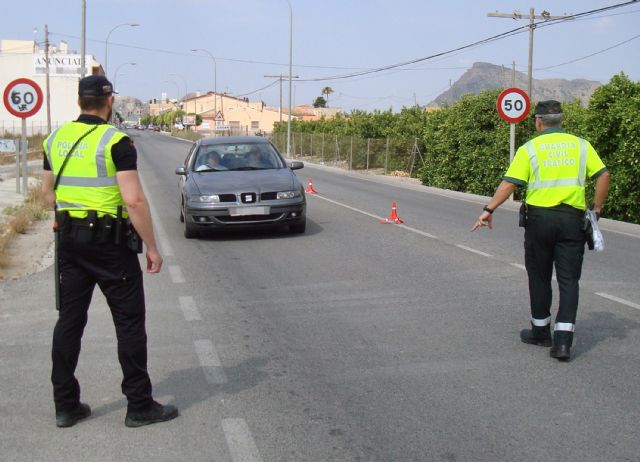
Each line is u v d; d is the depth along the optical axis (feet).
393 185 83.61
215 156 42.22
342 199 62.34
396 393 16.30
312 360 18.72
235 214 37.68
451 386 16.71
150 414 14.66
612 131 52.75
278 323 22.36
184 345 20.13
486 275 29.32
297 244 37.37
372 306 24.34
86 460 13.11
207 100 488.02
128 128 477.77
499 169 73.00
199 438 14.02
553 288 27.17
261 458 13.12
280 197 38.40
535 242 19.03
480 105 76.07
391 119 129.70
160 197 62.39
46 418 15.14
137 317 14.42
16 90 56.95
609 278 28.96
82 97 14.29
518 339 20.47
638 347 19.61
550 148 18.70
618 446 13.47
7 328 22.06
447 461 12.95
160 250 35.99
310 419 14.88
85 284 14.32
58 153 13.96
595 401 15.72
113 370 18.10
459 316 22.98
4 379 17.56
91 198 13.79
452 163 80.74
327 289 26.96
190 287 27.61
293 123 204.74
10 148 63.31
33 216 47.34
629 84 52.60
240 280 28.78
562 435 13.98
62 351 14.40
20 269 31.27
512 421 14.67
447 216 50.55
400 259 32.96
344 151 134.00
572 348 19.58
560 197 18.49
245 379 17.33
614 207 52.29
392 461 12.97
